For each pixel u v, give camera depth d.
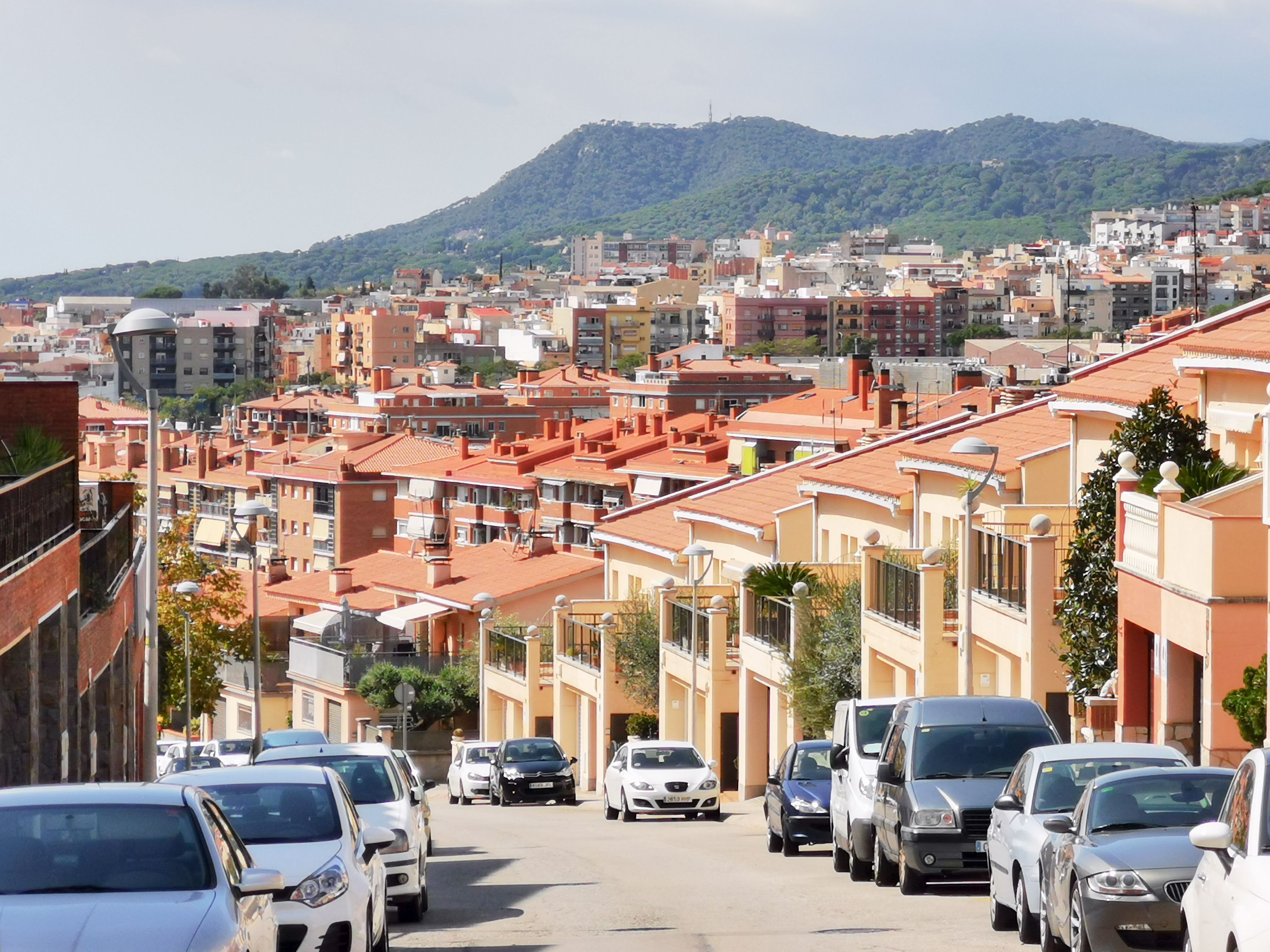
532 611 116.56
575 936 29.42
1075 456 59.06
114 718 52.81
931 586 56.47
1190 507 40.78
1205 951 18.78
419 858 32.44
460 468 167.88
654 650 87.56
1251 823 18.41
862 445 86.38
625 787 63.25
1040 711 35.34
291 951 22.27
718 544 87.19
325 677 127.69
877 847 36.34
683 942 28.08
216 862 17.08
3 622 33.03
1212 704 39.06
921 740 34.56
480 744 86.81
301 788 25.20
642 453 150.50
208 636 92.12
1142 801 24.34
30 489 36.94
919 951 26.12
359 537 182.00
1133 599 44.19
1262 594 38.88
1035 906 26.41
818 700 64.50
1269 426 37.38
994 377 141.75
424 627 128.12
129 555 58.12
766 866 42.75
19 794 17.86
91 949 15.16
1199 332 57.97
